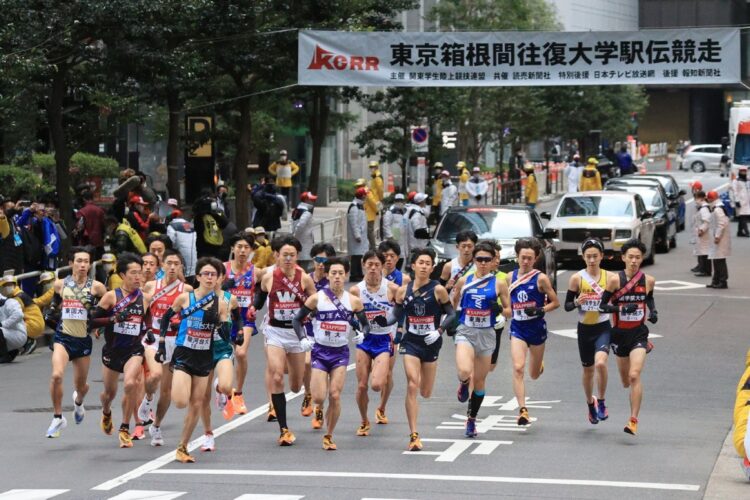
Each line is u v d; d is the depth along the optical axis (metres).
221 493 21.28
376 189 70.25
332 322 25.45
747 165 94.50
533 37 58.34
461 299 26.53
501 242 49.81
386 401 29.06
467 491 21.38
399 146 89.44
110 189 78.44
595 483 22.08
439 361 38.22
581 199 67.25
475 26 110.44
